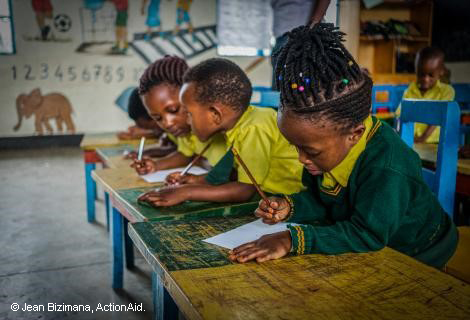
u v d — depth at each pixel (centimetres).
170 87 152
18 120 620
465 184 159
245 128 126
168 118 155
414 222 90
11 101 613
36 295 185
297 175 131
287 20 197
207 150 161
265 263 73
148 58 671
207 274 69
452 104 144
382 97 371
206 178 133
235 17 699
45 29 614
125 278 203
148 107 157
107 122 664
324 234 77
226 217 103
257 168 124
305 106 72
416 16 663
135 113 252
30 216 303
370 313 56
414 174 87
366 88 77
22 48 607
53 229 276
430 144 213
